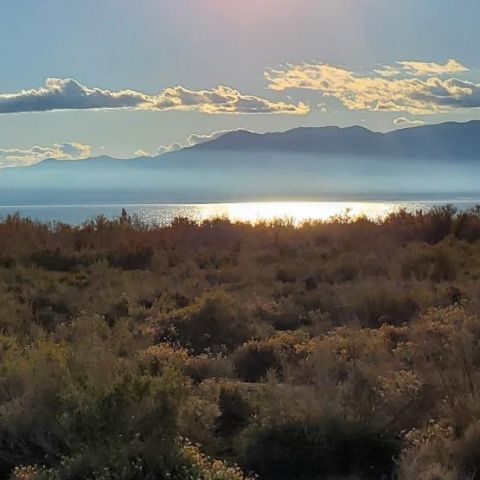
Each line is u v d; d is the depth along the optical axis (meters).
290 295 16.34
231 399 8.79
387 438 7.75
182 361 10.59
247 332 13.34
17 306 15.05
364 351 10.30
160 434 7.00
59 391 7.95
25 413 7.79
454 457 6.97
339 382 8.68
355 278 18.28
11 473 7.12
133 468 6.59
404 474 6.79
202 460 6.93
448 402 7.95
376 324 14.34
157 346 11.73
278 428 7.72
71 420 7.14
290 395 8.33
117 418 7.02
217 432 8.33
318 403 7.98
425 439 7.27
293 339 11.95
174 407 7.23
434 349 9.66
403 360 10.16
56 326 13.36
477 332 11.04
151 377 8.03
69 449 7.31
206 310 13.79
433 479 6.54
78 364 9.05
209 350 12.05
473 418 7.43
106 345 10.89
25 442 7.68
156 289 17.78
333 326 13.83
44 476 6.79
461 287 15.74
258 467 7.55
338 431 7.68
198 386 9.36
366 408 7.93
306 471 7.54
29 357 9.46
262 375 10.78
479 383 8.38
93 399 7.29
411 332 11.65
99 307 15.43
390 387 8.38
